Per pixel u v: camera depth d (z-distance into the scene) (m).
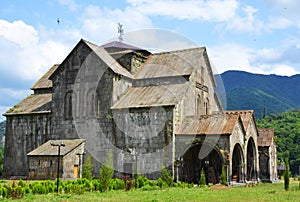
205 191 25.03
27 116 39.97
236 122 33.19
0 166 46.50
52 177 33.31
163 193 23.38
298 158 76.62
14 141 40.19
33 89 44.69
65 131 37.69
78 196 21.58
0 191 20.64
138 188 27.58
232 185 31.06
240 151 34.47
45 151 34.38
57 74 38.88
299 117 97.75
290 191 25.59
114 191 25.11
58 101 38.53
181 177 32.94
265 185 33.19
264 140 42.09
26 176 38.81
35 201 19.03
